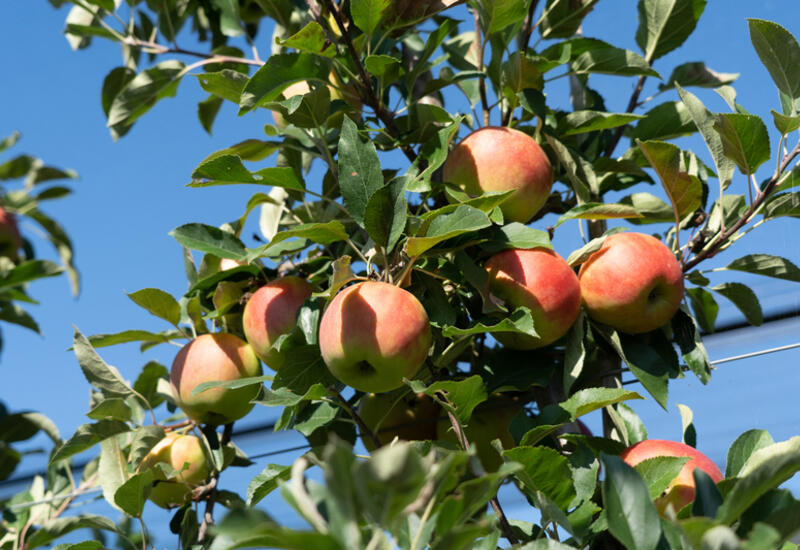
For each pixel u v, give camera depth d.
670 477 1.58
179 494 1.82
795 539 1.52
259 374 1.81
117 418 1.80
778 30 1.68
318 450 1.69
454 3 1.76
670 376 1.69
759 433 1.63
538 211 1.81
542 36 1.86
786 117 1.69
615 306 1.69
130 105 1.97
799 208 1.72
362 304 1.63
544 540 1.53
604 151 1.88
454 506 1.45
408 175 1.65
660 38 1.90
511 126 1.82
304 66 1.73
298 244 1.81
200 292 1.82
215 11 2.10
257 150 1.83
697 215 1.78
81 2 2.06
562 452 1.66
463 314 1.70
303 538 1.39
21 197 2.26
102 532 1.95
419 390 1.61
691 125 1.85
